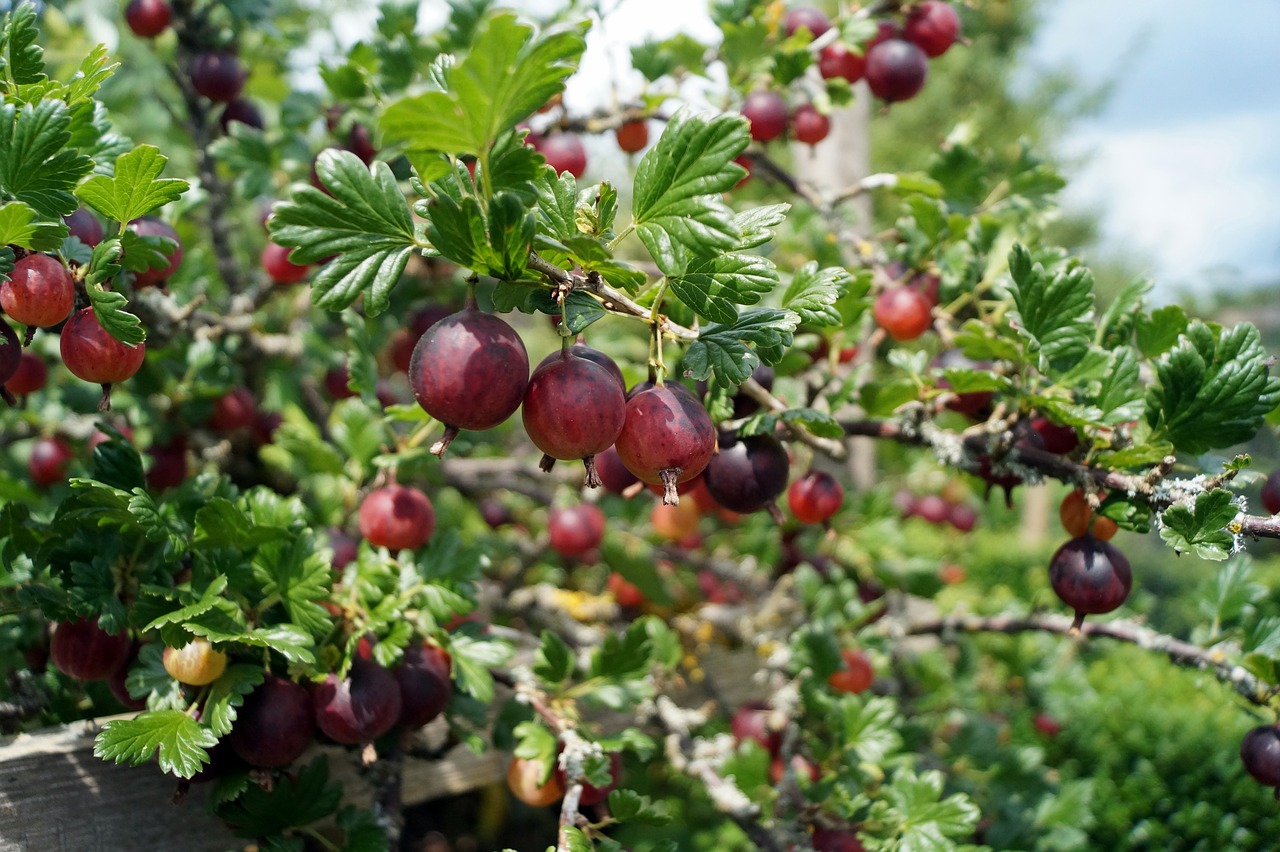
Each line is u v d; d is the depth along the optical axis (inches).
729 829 22.0
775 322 12.9
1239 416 14.1
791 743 17.9
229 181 19.8
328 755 15.4
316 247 12.1
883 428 16.2
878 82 18.1
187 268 19.2
